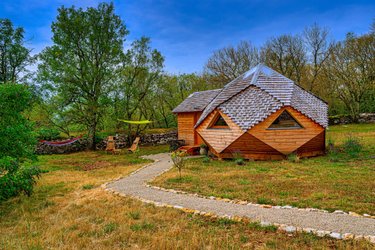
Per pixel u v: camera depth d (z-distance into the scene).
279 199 7.77
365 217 6.23
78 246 5.30
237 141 15.44
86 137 25.86
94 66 24.27
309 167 12.45
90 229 6.19
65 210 7.77
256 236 5.49
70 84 24.00
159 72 28.59
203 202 7.85
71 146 24.61
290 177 10.53
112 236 5.76
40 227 6.54
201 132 17.98
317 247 4.89
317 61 38.62
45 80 23.31
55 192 10.10
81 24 23.89
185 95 38.44
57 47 23.75
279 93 15.88
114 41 25.73
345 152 16.09
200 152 19.81
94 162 18.47
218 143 16.50
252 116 15.14
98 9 24.80
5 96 8.25
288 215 6.50
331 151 16.39
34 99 22.45
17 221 7.11
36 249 5.14
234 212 6.88
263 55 41.12
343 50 35.66
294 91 16.66
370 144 17.91
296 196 8.02
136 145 23.88
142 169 14.59
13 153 8.66
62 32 24.05
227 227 6.04
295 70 39.12
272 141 15.09
